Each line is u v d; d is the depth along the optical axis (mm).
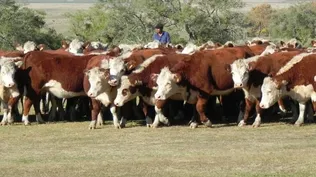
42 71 18984
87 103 21391
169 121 19297
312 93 17859
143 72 18172
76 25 69938
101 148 15133
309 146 14867
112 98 18344
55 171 12797
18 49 27406
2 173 12711
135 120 20281
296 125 18141
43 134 17344
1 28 58406
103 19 67500
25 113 19328
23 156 14297
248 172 12375
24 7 62000
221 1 62156
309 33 68438
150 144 15523
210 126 18250
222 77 18281
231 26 63281
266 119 19906
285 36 70500
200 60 18141
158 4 61562
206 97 18156
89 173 12594
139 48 22875
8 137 16922
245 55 19094
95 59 18828
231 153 14180
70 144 15766
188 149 14750
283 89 17875
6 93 19078
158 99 17875
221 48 19688
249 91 18188
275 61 18109
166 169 12773
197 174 12328
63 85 19047
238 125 18484
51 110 20484
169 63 18438
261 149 14578
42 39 60875
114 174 12477
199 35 62594
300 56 18047
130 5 62281
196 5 62594
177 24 62156
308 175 12094
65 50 23469
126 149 14922
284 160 13344
